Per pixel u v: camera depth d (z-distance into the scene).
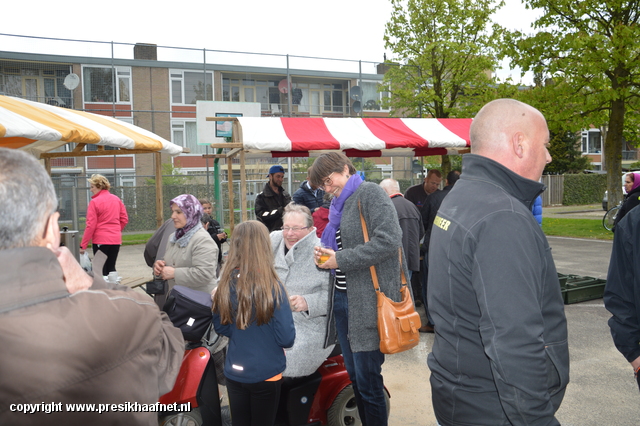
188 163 20.80
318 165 2.85
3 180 0.98
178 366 1.27
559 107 14.70
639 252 1.91
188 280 3.48
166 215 19.02
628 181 8.06
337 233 2.89
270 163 18.06
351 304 2.67
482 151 1.66
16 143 4.20
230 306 2.43
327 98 22.80
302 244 3.04
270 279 2.41
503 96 16.70
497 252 1.43
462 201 1.61
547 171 36.97
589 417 3.39
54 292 0.99
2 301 0.94
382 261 2.64
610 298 2.08
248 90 21.31
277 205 7.43
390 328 2.54
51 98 18.69
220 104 17.39
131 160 19.92
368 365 2.65
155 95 20.19
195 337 2.70
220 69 19.72
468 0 18.73
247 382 2.46
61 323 0.97
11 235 0.98
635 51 13.52
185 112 20.52
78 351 0.97
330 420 3.11
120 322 1.05
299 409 3.04
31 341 0.93
